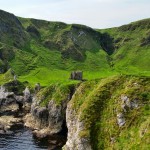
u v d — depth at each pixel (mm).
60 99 111875
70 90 114812
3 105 165750
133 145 55469
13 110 157750
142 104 63219
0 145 94688
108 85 73750
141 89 66562
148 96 64562
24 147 92750
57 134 106250
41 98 124125
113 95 70562
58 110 109250
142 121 59531
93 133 65688
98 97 71625
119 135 61000
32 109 127438
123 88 70500
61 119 108688
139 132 57188
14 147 92812
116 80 73938
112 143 60875
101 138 63781
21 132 111188
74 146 69000
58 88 118938
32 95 169625
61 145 93938
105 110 68625
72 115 77688
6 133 109375
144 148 52562
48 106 116188
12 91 181000
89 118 68062
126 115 63188
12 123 125312
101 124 66312
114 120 64438
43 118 116500
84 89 81438
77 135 67688
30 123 122438
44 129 111188
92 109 69562
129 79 72000
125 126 61531
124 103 65125
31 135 107000
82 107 72562
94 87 80062
